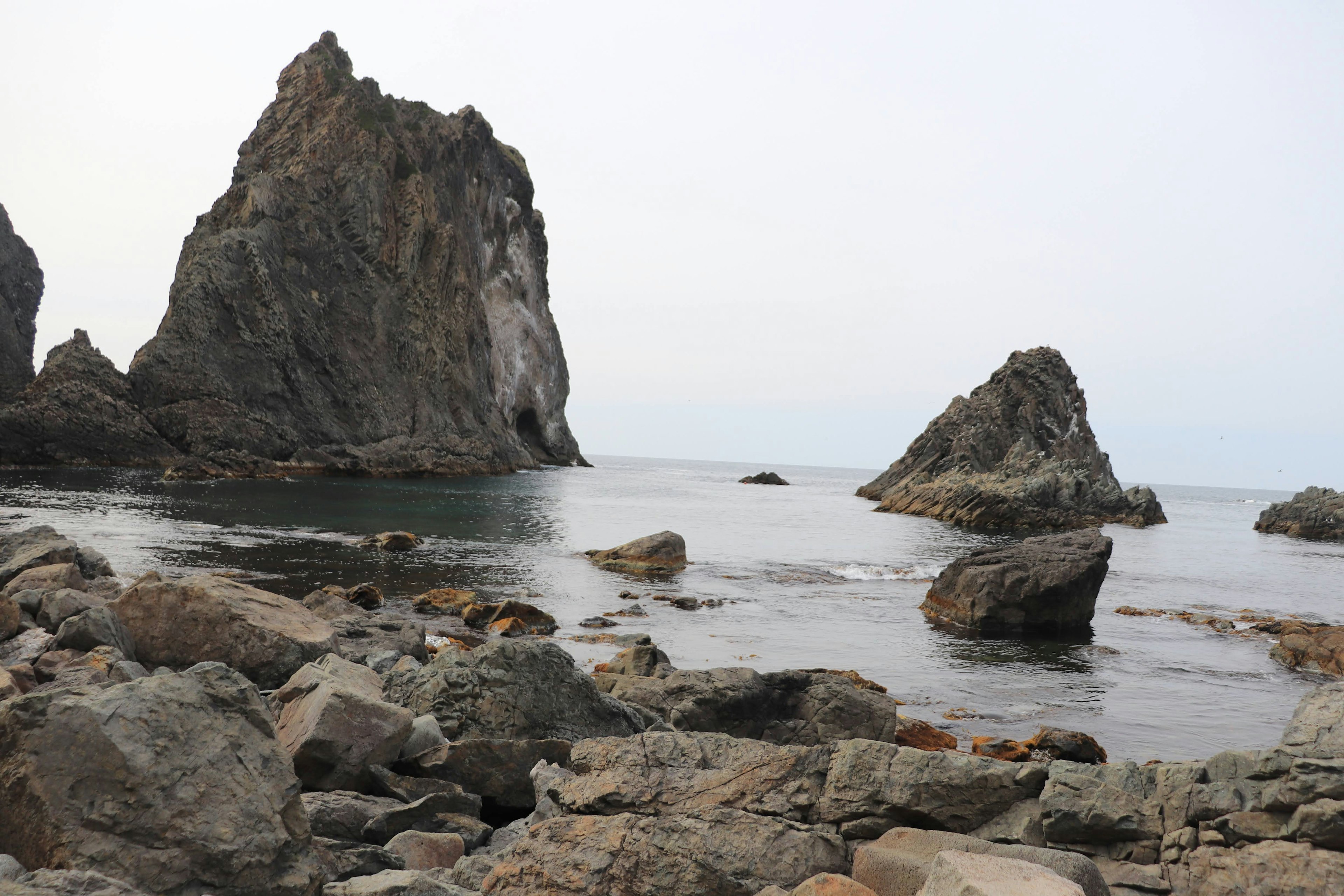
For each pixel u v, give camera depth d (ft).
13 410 220.23
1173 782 18.25
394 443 281.95
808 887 16.10
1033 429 290.56
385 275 311.06
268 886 16.20
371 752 25.89
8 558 59.98
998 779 18.84
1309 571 147.74
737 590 93.86
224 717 17.72
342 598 62.18
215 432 242.58
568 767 25.71
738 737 37.45
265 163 315.17
